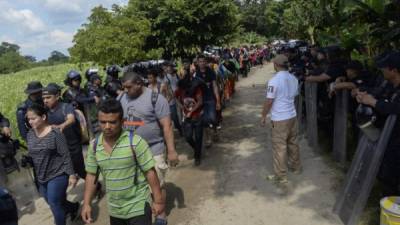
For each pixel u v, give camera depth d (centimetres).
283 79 536
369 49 666
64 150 417
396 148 378
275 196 521
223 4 1220
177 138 857
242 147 758
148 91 445
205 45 1320
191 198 538
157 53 1123
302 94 819
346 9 654
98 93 689
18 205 545
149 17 1183
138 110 436
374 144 396
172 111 834
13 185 555
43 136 409
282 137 550
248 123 962
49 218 521
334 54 623
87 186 325
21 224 509
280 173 557
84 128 529
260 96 1393
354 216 406
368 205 459
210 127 722
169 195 551
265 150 728
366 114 434
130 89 436
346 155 601
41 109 407
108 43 924
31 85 538
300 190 532
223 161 682
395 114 369
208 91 710
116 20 993
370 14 629
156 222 371
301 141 759
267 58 3366
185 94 653
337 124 610
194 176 621
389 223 336
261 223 453
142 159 306
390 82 396
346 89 559
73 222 496
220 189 561
